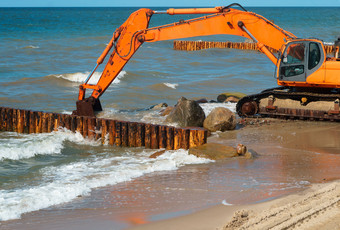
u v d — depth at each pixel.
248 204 8.50
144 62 42.47
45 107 23.17
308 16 177.62
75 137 15.53
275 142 14.15
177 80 32.62
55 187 10.10
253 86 30.75
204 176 10.66
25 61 40.78
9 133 16.84
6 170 11.98
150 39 17.22
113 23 119.00
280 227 7.07
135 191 9.68
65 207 8.79
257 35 17.30
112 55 17.53
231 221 7.57
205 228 7.50
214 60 46.06
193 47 59.78
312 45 16.77
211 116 16.28
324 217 7.45
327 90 17.38
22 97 25.52
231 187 9.70
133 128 14.52
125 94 26.89
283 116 18.00
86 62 41.84
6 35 74.12
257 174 10.65
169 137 13.79
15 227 7.82
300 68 17.05
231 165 11.59
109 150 14.24
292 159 11.97
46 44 56.50
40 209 8.73
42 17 157.00
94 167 12.03
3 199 9.29
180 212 8.27
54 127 16.38
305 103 17.56
